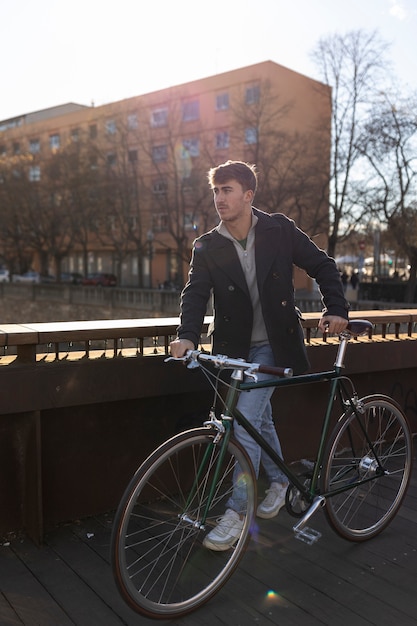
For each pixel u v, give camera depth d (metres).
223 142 43.72
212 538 2.18
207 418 3.12
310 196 26.62
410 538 2.64
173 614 1.98
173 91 34.69
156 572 2.21
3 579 2.22
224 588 2.20
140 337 2.74
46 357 2.61
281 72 40.50
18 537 2.55
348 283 33.31
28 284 37.34
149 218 41.78
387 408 2.68
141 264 39.56
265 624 1.98
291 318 2.40
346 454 2.54
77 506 2.73
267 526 2.73
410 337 3.89
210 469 2.12
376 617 2.02
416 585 2.23
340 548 2.53
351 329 2.43
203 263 2.37
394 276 33.03
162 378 2.78
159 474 2.64
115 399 2.65
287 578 2.28
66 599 2.10
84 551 2.45
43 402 2.45
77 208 37.56
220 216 2.29
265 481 2.88
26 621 1.97
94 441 2.76
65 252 45.06
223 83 43.28
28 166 40.50
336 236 26.20
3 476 2.52
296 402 3.46
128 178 35.94
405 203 23.50
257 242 2.33
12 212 40.50
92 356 2.70
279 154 27.50
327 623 1.99
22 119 67.56
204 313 2.31
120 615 2.02
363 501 2.68
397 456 2.74
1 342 2.36
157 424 2.96
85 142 37.78
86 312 33.00
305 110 41.28
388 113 22.80
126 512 1.88
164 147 37.81
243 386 2.16
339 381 2.51
